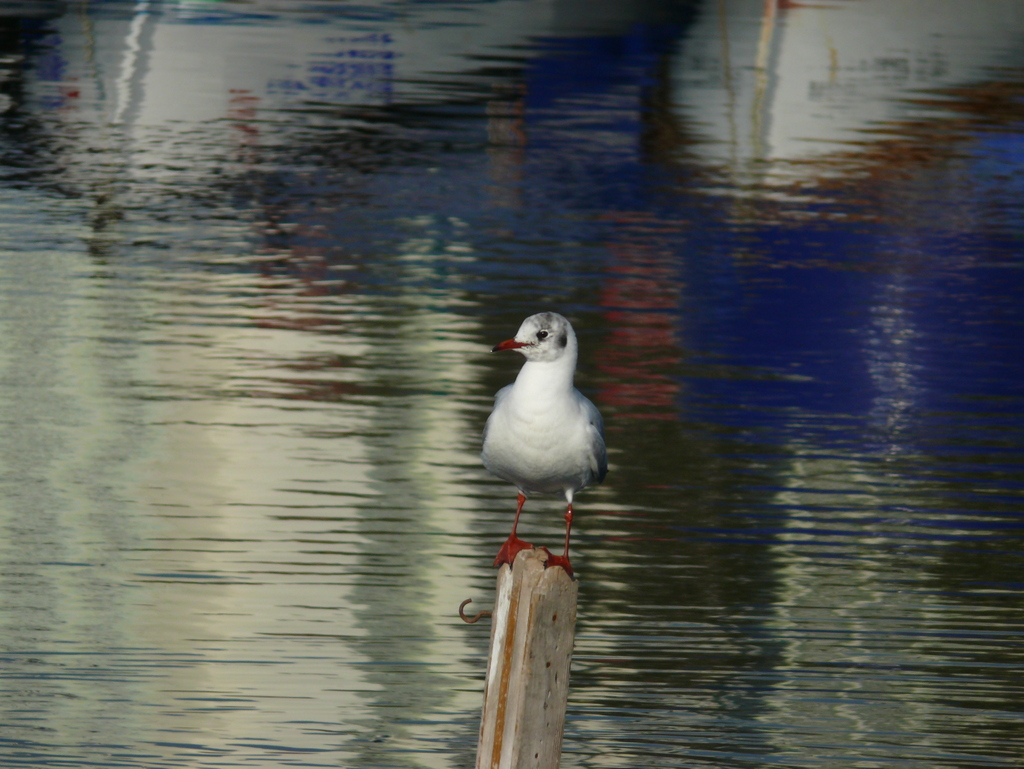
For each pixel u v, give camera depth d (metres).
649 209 22.14
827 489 13.20
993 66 31.89
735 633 10.77
